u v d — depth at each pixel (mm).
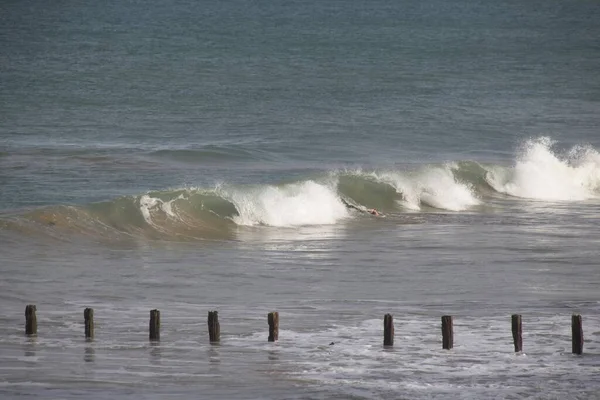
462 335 76625
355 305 87312
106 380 63344
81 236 115188
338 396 61344
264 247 115812
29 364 66188
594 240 122250
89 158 173125
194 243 117375
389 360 69438
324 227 130000
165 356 69375
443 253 113312
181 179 157750
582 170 166125
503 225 133250
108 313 81938
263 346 72625
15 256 104625
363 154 190625
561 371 67312
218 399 60281
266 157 183375
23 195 139375
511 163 185000
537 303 89188
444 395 61844
